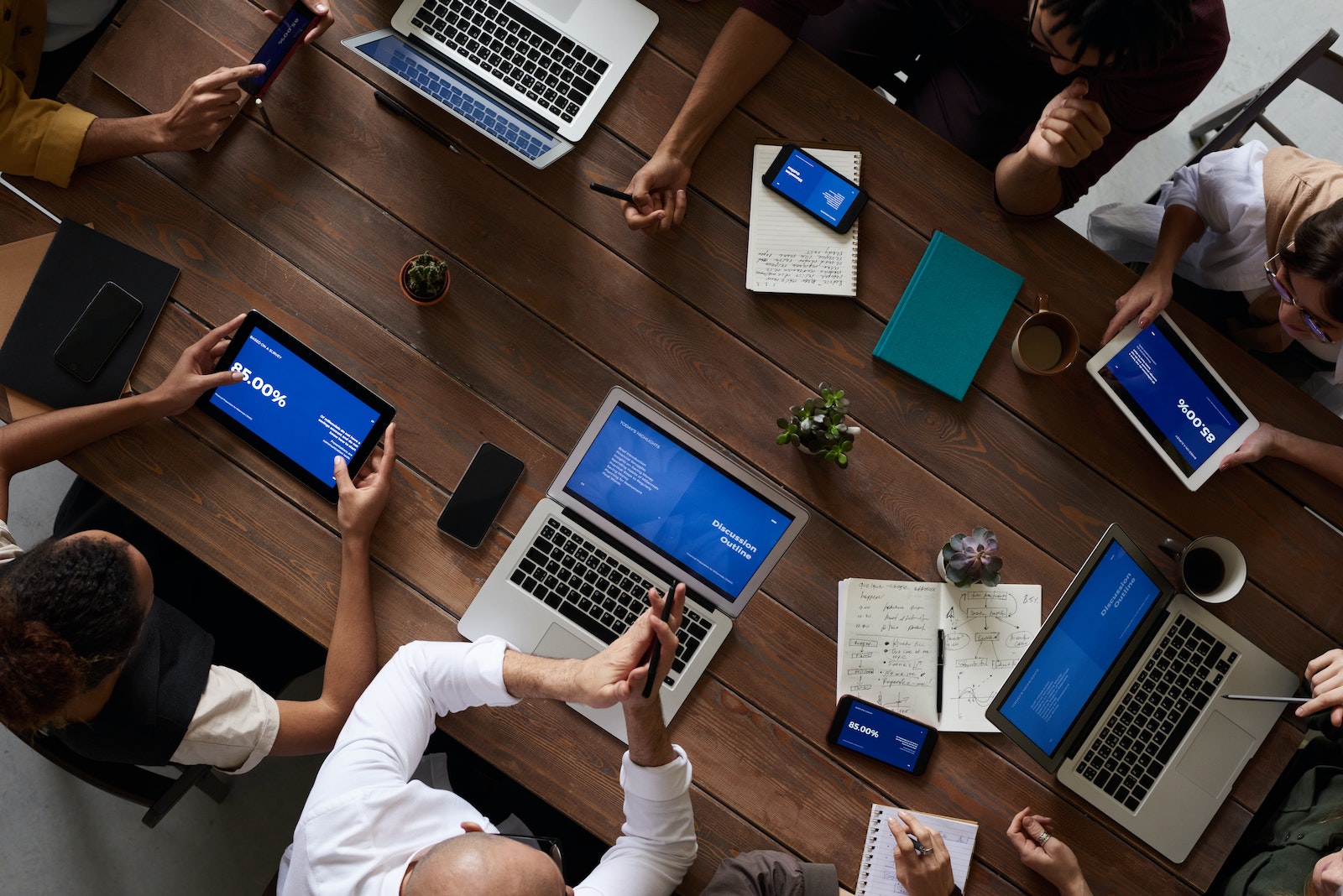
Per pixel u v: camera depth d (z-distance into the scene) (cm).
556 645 147
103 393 149
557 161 159
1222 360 163
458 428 154
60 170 151
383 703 136
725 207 160
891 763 151
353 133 157
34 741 138
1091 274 163
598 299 158
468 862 113
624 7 160
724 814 149
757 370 158
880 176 162
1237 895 153
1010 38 178
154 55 156
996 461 159
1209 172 172
